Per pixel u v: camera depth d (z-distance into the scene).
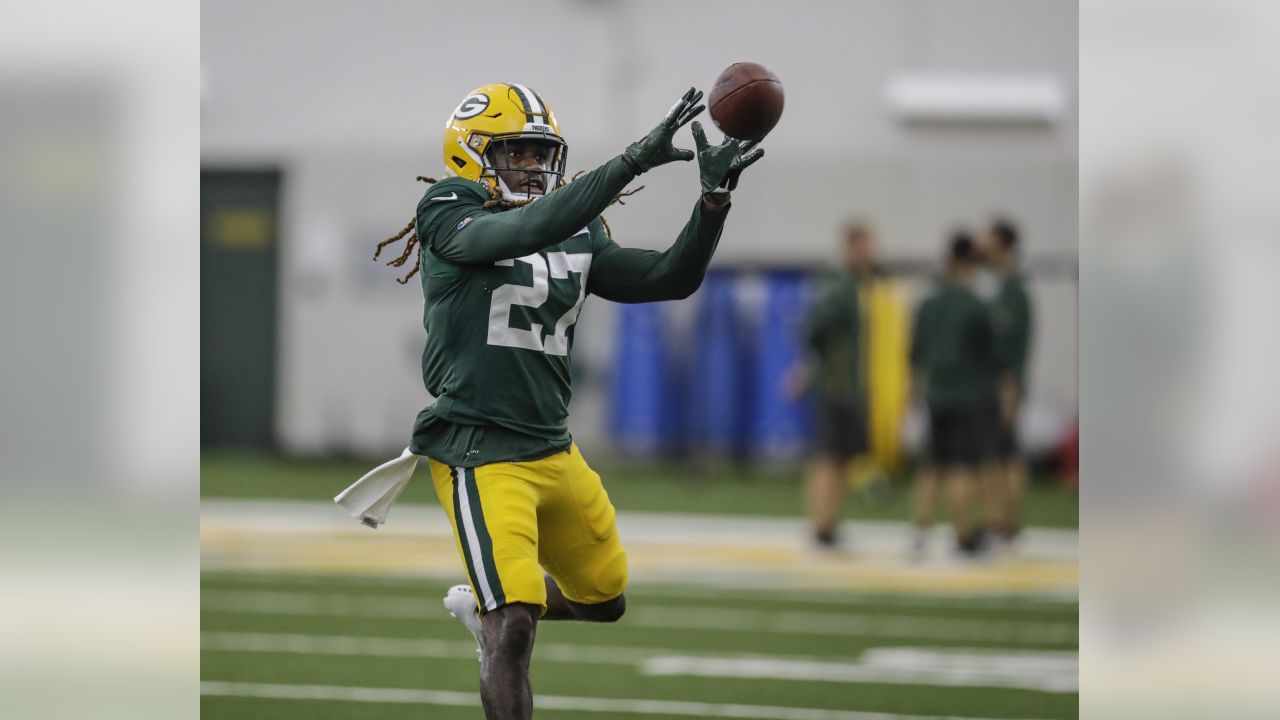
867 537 41.94
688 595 31.92
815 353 38.41
